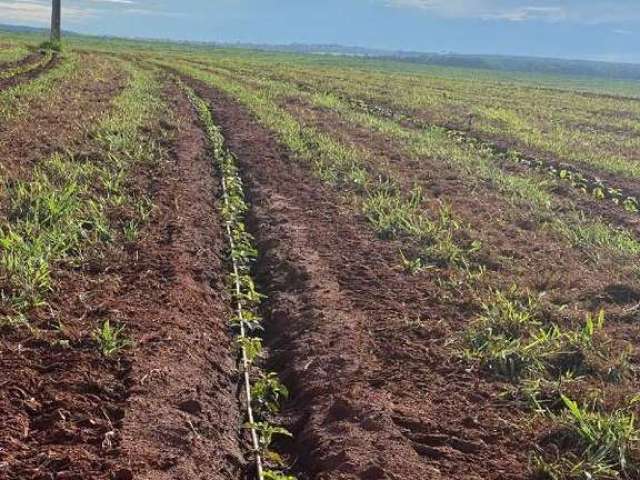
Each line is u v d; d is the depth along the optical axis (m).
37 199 8.41
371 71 53.16
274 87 27.38
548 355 5.91
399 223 9.30
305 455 4.80
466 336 6.23
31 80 21.56
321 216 9.88
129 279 6.95
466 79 53.19
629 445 4.63
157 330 5.89
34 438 4.34
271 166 12.80
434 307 6.94
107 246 7.70
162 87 24.16
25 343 5.41
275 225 9.50
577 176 14.14
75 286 6.56
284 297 7.22
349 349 5.94
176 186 10.51
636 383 5.59
